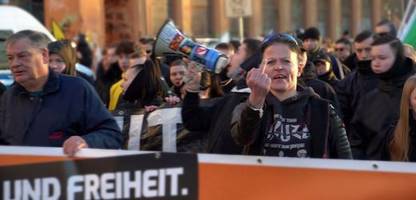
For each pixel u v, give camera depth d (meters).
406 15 9.02
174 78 6.25
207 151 4.17
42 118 4.24
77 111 4.27
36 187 3.42
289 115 3.91
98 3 24.31
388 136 4.80
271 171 3.33
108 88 8.72
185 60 4.92
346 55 11.42
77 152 3.47
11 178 3.45
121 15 26.44
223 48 8.96
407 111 4.37
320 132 3.88
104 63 10.80
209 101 4.89
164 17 27.92
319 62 7.46
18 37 4.20
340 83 6.42
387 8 37.16
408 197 3.28
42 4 23.55
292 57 3.92
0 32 9.45
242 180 3.35
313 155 3.87
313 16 34.84
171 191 3.28
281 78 3.89
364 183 3.30
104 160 3.34
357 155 5.02
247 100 3.71
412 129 4.40
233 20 30.45
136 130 5.29
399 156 4.41
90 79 8.42
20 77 4.20
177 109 5.24
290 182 3.33
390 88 5.12
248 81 3.60
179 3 28.39
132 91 5.52
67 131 4.25
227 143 3.87
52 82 4.29
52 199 3.41
